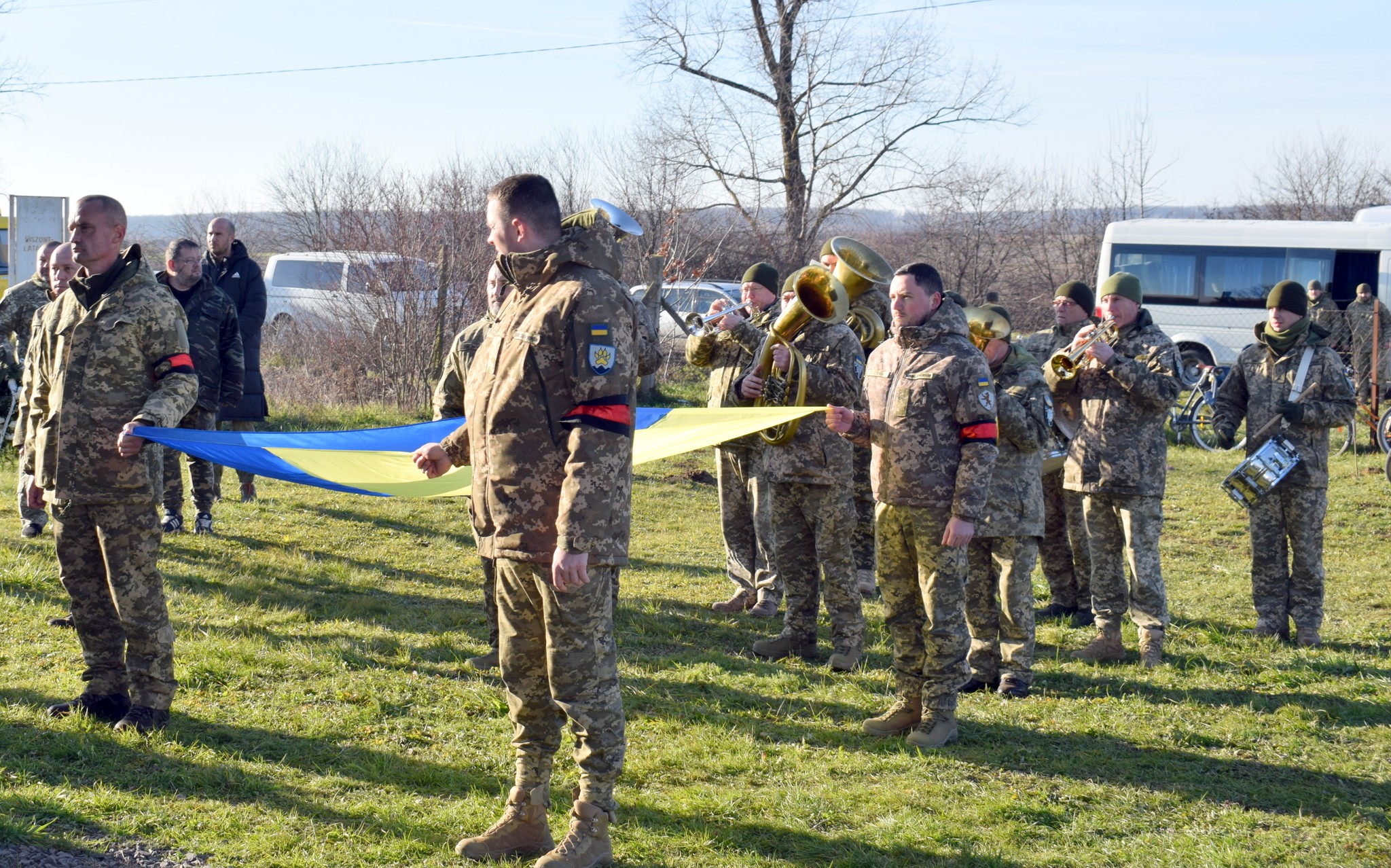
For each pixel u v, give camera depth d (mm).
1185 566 9047
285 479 4953
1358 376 15852
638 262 23406
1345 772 4617
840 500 5703
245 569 7156
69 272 6246
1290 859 3799
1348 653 6430
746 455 6832
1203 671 6000
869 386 4887
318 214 26562
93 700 4410
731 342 6770
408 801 3873
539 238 3316
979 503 4492
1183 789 4406
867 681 5590
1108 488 6074
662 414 6070
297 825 3627
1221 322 19328
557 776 4184
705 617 6805
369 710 4738
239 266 8680
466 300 16797
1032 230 30625
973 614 5629
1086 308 6934
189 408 4234
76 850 3338
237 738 4340
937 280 4711
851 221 32594
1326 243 18766
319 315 16766
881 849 3742
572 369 3203
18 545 7262
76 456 4098
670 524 10078
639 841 3688
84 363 4102
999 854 3746
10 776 3789
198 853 3393
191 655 5242
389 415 15023
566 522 3133
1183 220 19781
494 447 3311
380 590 6977
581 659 3334
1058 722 5137
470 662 5461
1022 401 5406
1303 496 6629
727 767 4395
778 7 28625
